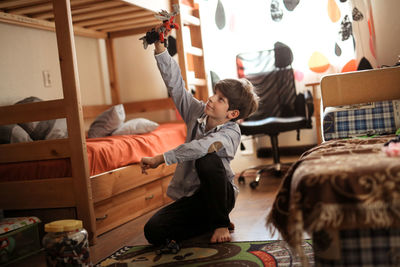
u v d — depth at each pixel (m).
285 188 1.14
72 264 1.40
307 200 0.98
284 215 1.12
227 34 3.68
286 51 3.23
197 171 1.75
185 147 1.67
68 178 2.02
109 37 3.83
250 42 3.63
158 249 1.73
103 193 2.16
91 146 2.20
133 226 2.28
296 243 0.98
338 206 0.95
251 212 2.22
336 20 3.36
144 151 2.64
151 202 2.69
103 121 2.93
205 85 3.46
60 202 2.04
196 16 3.44
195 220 1.86
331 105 2.07
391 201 0.92
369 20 3.18
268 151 3.76
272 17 3.55
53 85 3.14
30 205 2.11
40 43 3.04
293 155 3.69
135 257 1.66
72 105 1.99
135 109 3.92
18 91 2.81
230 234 1.84
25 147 2.10
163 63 1.87
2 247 1.77
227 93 1.82
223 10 3.68
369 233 0.97
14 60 2.80
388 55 3.29
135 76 3.97
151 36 1.81
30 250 1.92
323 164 1.08
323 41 3.44
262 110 3.32
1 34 2.71
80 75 3.57
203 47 3.45
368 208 0.94
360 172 0.96
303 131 3.66
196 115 1.94
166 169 2.87
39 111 2.06
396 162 0.98
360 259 0.98
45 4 2.61
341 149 1.34
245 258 1.49
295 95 3.27
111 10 3.00
